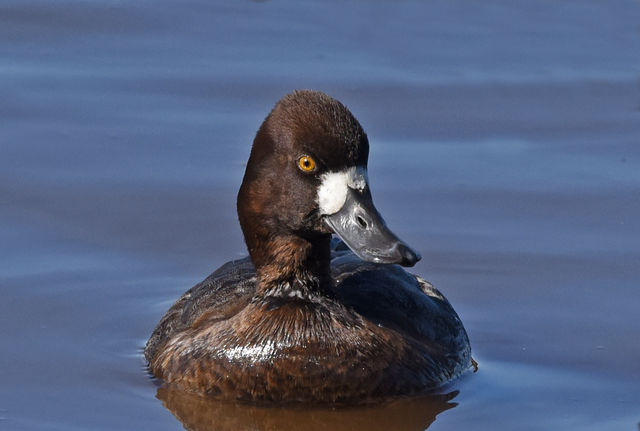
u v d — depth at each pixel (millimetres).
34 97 16062
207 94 16234
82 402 10305
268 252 10398
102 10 18453
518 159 15039
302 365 10086
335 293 10477
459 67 17328
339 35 18141
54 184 14297
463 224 13703
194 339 10516
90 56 17188
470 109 16219
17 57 17078
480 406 10352
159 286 12539
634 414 10211
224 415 10078
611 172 14773
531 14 19078
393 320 10617
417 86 16688
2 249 13008
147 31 17969
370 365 10133
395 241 9805
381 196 14227
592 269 12852
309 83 16531
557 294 12414
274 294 10422
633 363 11156
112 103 15992
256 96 16156
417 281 11828
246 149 15016
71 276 12602
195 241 13352
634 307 12156
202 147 15062
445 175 14656
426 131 15672
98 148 15023
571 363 11188
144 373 10867
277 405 10156
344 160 9930
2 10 18328
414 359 10375
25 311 11953
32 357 11133
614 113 16156
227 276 11227
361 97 16344
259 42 17766
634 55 17797
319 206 10023
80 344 11422
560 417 10156
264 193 10258
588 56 17781
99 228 13500
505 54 17766
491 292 12484
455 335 11125
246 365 10156
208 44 17625
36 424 9898
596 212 13938
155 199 14070
